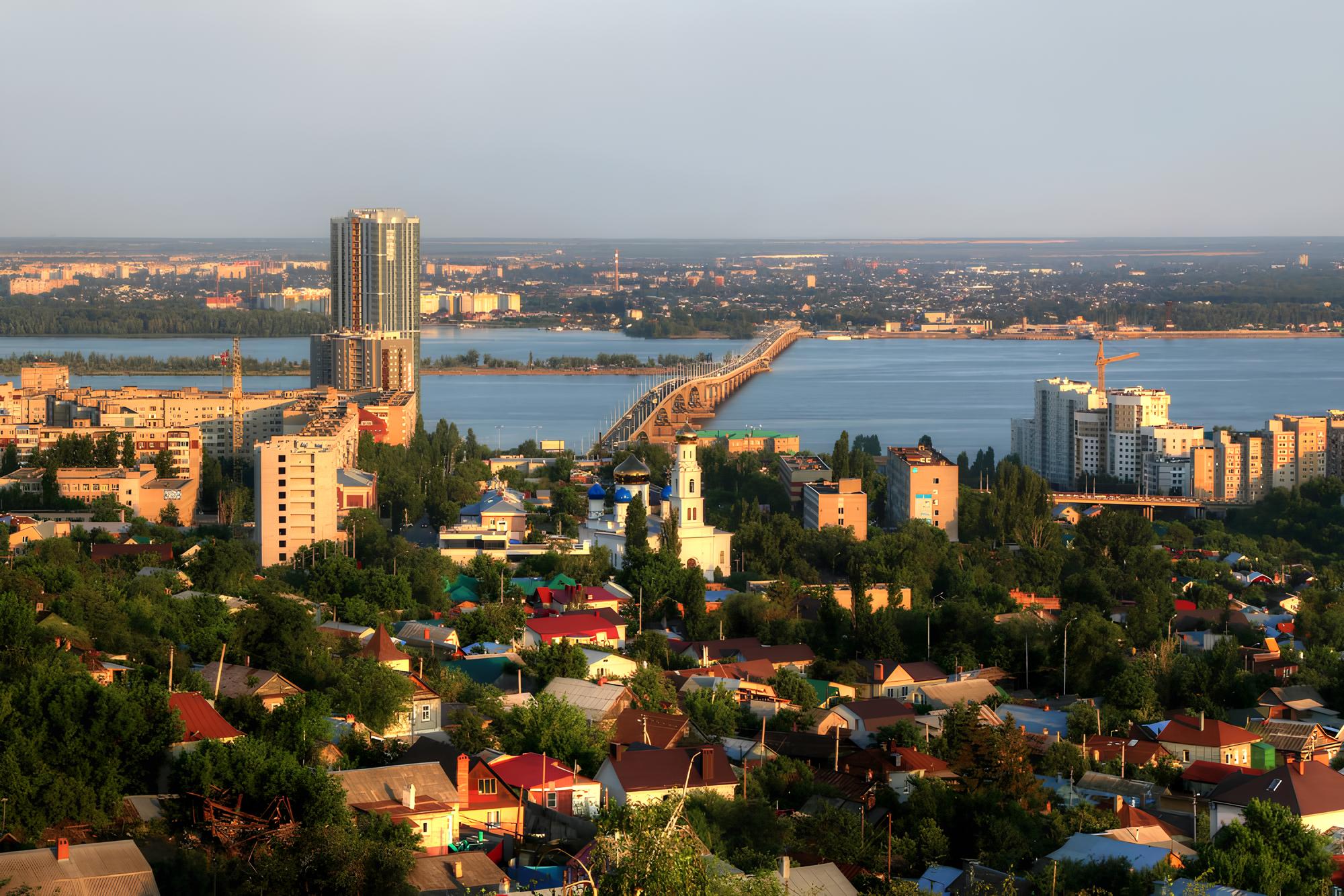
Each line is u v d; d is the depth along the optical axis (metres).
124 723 154.12
